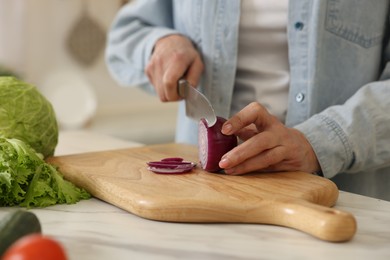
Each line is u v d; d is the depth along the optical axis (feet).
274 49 4.29
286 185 3.18
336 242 2.58
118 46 5.07
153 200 2.88
